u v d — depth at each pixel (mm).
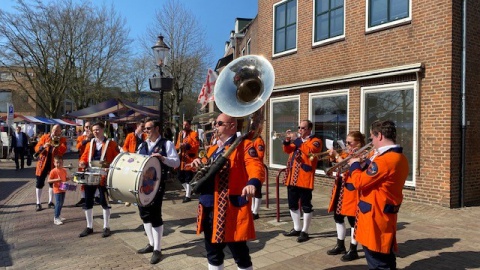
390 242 3141
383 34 8781
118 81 31953
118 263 4633
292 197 5551
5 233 5977
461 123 7641
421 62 7922
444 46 7574
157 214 4785
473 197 7922
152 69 36062
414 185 8062
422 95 7926
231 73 3527
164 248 5184
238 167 3213
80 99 30641
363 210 3229
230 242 3189
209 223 3316
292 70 11625
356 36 9461
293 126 11617
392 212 3154
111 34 30656
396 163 3092
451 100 7473
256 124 3342
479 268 4258
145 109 15172
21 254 4973
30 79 29125
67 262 4672
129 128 10211
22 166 15570
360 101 9258
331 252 4805
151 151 5023
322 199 8570
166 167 5023
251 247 5168
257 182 3049
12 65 28156
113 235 5824
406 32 8273
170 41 30891
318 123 10641
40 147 7727
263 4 12961
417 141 7973
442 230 5855
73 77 29359
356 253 4594
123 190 4562
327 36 10445
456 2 7590
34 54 27641
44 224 6535
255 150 3238
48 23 27250
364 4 9250
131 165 4605
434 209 7371
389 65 8641
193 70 31797
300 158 5406
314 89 10695
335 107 10086
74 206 8109
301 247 5148
